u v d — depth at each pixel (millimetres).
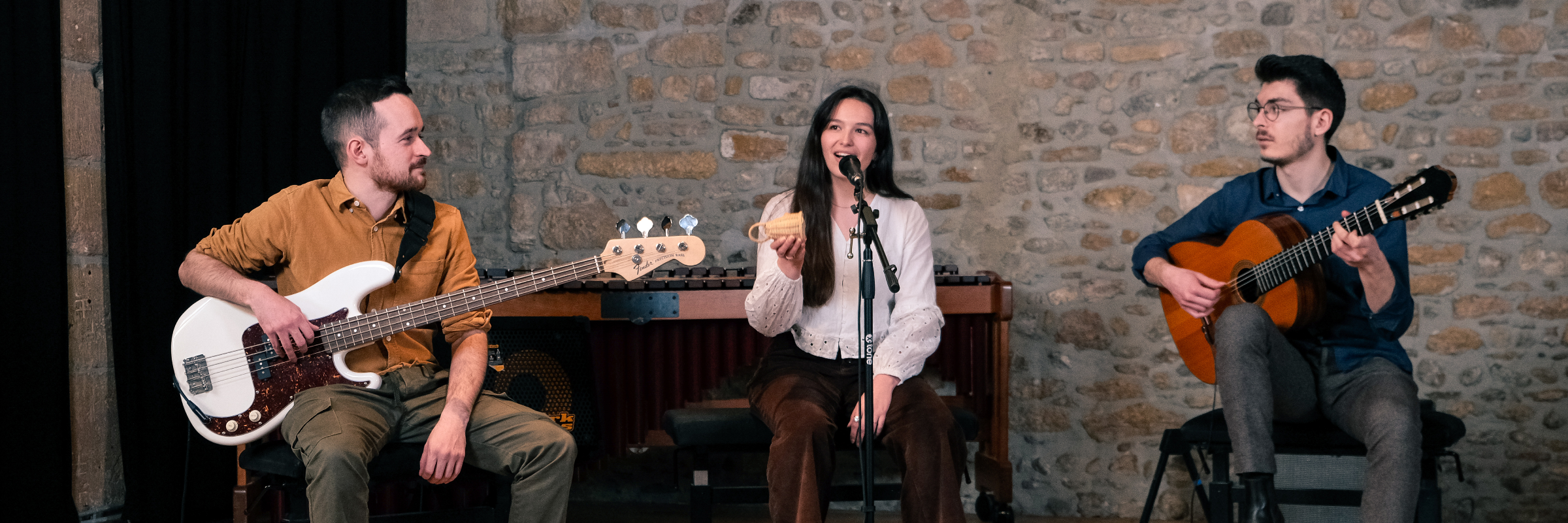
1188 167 3619
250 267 2336
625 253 2404
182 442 3080
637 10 3744
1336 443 2439
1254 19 3586
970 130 3713
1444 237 3535
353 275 2242
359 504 2055
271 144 3334
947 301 3096
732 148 3740
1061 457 3713
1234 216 2756
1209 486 2549
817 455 2266
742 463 3723
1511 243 3506
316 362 2223
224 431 2176
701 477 2662
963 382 3162
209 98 3146
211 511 3180
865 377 2176
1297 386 2408
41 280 2705
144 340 2984
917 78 3715
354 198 2316
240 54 3258
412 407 2291
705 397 3205
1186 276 2586
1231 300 2594
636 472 3785
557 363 2875
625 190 3756
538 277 2352
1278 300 2467
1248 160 3584
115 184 2938
